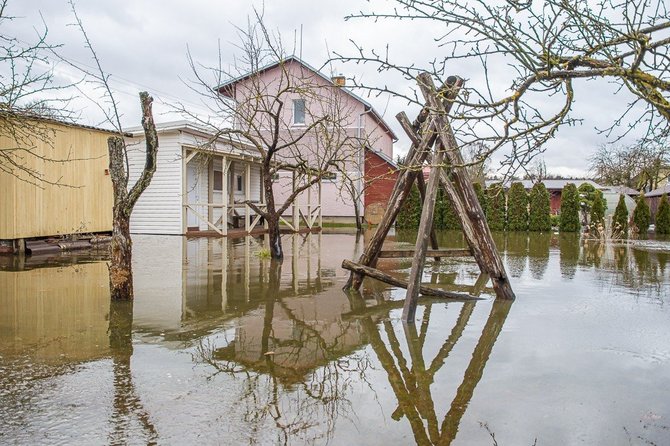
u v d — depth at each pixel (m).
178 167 15.04
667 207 21.06
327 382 3.38
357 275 6.70
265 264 9.30
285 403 3.02
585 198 21.00
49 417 2.77
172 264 9.17
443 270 8.76
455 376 3.51
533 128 2.84
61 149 10.89
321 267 8.95
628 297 6.32
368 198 23.80
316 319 5.14
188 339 4.35
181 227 15.12
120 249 5.83
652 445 2.52
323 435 2.61
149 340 4.30
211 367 3.64
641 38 2.53
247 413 2.87
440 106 5.37
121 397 3.06
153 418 2.77
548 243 14.95
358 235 17.61
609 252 12.16
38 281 7.07
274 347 4.15
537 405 3.01
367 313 5.43
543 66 2.90
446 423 2.76
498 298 6.22
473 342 4.34
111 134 12.15
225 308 5.59
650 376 3.50
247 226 16.23
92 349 4.02
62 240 11.20
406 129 6.70
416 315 5.36
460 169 6.18
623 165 32.66
